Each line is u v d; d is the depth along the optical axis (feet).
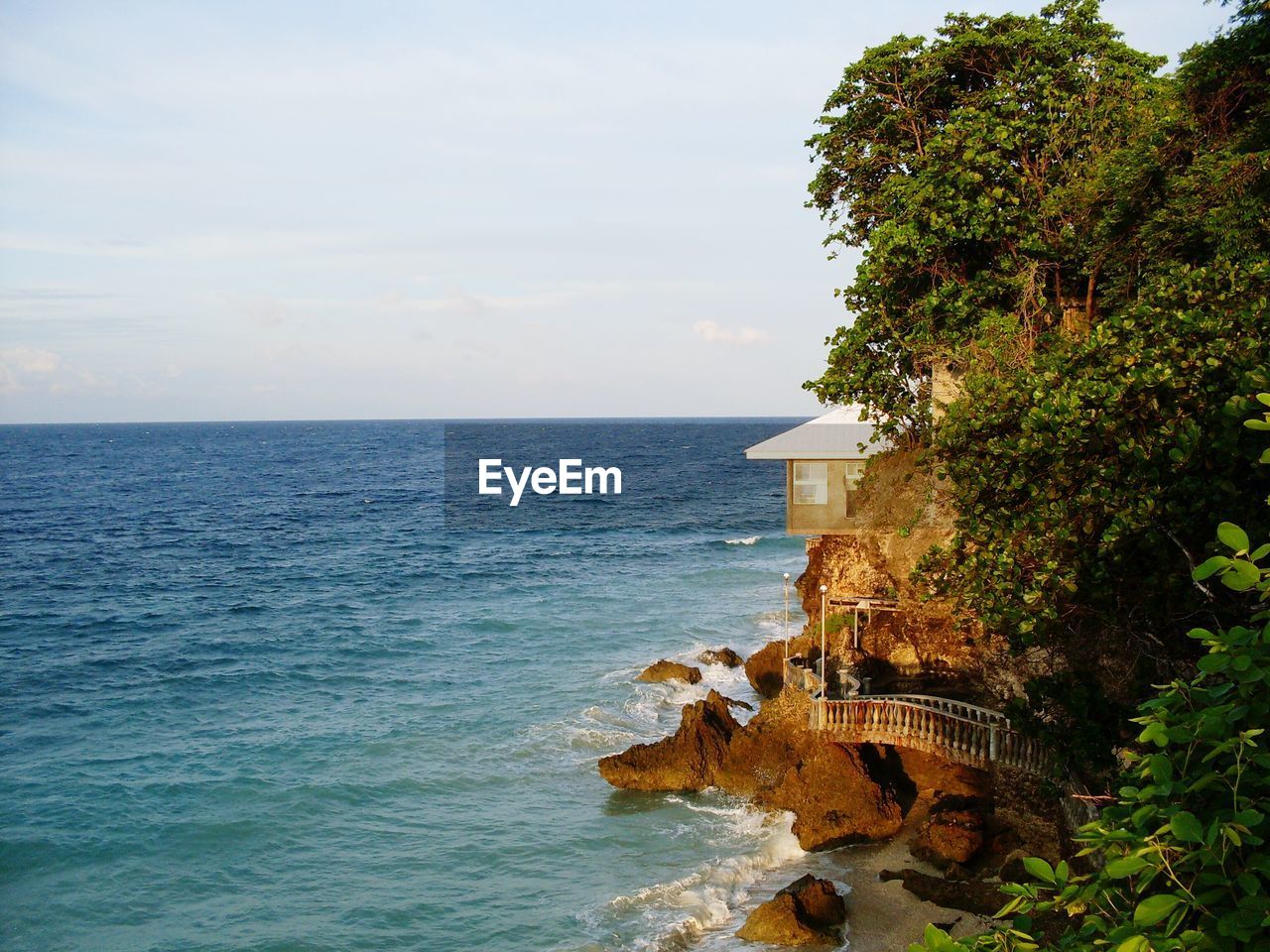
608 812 94.79
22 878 83.51
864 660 104.99
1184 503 45.60
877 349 91.25
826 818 85.66
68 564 268.82
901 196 86.22
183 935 74.43
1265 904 16.55
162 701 136.56
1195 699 21.24
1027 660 74.02
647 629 177.88
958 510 53.16
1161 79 86.17
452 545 306.96
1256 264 50.55
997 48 91.76
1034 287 79.46
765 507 410.72
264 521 378.32
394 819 94.53
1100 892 20.51
